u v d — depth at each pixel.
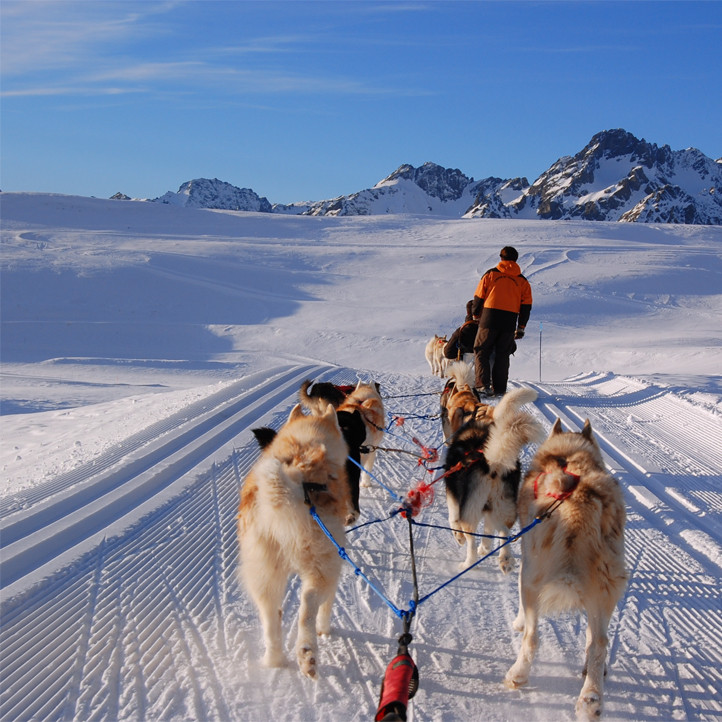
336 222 85.50
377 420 8.12
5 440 11.66
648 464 8.97
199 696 3.88
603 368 26.86
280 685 4.02
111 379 23.59
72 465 8.59
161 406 13.34
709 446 10.05
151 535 6.28
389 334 35.12
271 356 30.78
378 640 4.57
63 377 23.91
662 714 3.82
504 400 5.32
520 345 32.12
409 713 3.78
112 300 40.59
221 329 35.75
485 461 5.56
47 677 4.00
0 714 3.66
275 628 4.18
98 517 6.62
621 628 4.76
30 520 6.35
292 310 40.69
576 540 3.85
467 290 46.38
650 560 5.92
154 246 60.53
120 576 5.39
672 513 7.04
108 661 4.19
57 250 53.19
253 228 79.81
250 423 10.91
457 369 8.29
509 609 5.05
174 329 35.66
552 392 15.38
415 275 51.91
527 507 4.52
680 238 83.25
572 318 39.09
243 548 4.21
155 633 4.55
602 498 3.94
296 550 3.99
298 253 59.31
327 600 4.50
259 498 4.09
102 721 3.63
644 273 51.97
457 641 4.58
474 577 5.59
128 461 8.41
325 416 4.74
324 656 4.35
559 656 4.39
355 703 3.86
